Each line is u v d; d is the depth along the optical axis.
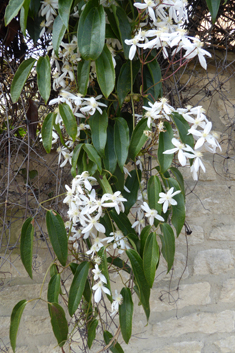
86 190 1.28
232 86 1.66
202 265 1.66
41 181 1.51
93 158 1.22
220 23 1.56
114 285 1.60
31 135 1.36
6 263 1.53
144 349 1.61
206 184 1.66
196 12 1.51
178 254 1.64
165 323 1.63
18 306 1.24
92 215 1.32
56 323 1.25
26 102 1.43
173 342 1.63
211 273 1.66
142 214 1.36
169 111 1.20
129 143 1.25
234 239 1.67
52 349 1.56
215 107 1.65
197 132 1.20
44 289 1.56
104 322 1.52
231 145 1.66
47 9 1.25
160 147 1.22
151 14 1.19
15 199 1.48
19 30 1.38
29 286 1.55
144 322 1.62
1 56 1.41
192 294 1.65
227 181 1.67
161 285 1.63
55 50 1.19
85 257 1.38
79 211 1.26
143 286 1.25
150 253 1.23
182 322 1.64
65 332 1.27
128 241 1.33
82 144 1.24
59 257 1.24
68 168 1.50
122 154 1.24
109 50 1.20
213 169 1.66
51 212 1.25
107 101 1.30
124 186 1.32
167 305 1.63
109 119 1.31
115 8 1.20
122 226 1.31
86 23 1.17
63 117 1.21
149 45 1.19
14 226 1.52
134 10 1.27
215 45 1.57
